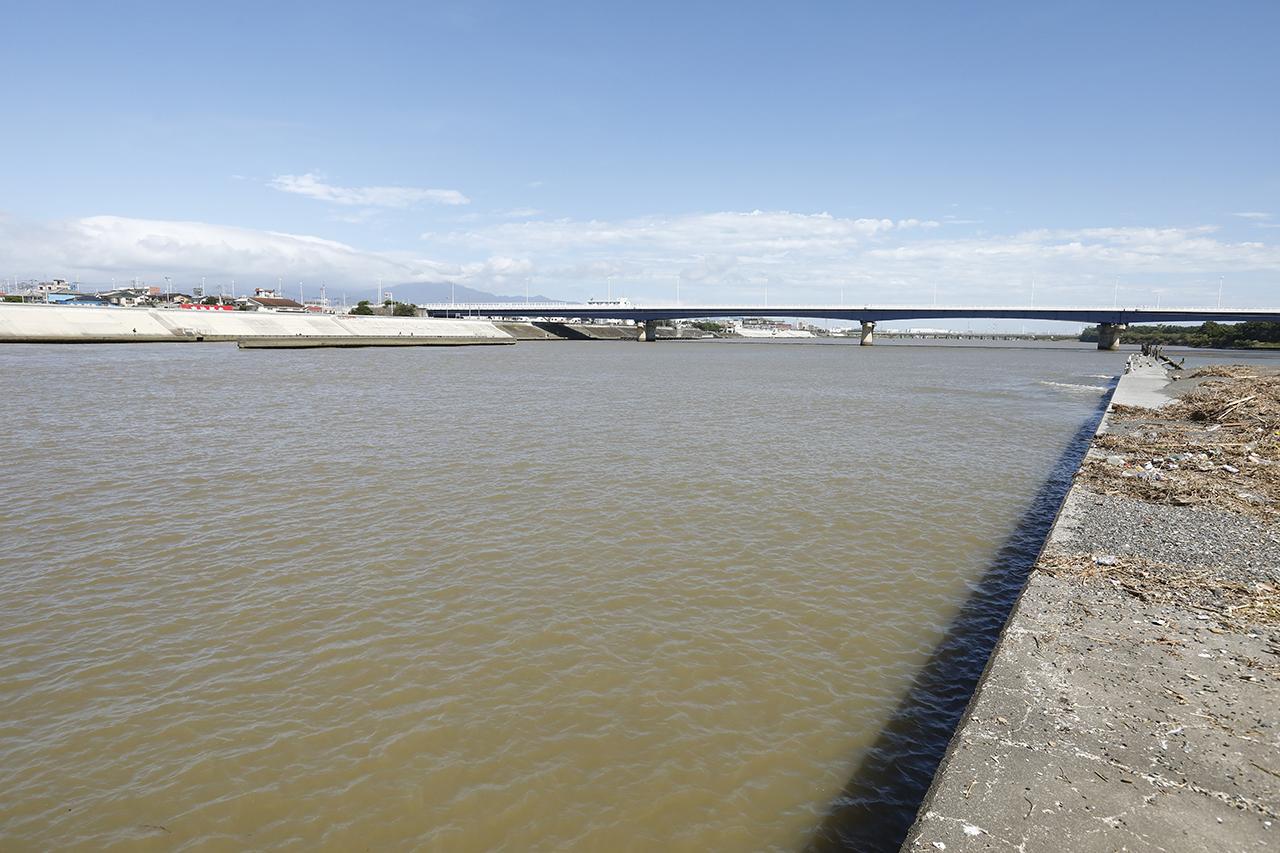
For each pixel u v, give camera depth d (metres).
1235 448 22.52
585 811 8.16
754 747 9.34
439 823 7.96
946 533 18.33
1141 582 11.02
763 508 20.36
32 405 40.41
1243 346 180.62
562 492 21.86
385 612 13.17
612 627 12.65
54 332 108.50
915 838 5.66
